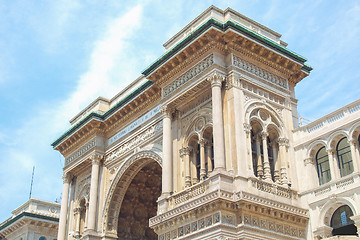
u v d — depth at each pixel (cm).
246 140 3600
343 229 3478
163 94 4209
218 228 3216
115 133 5144
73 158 5500
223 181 3378
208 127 3828
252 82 3856
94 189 4981
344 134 3616
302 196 3738
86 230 4825
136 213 5291
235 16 4069
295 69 4203
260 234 3325
